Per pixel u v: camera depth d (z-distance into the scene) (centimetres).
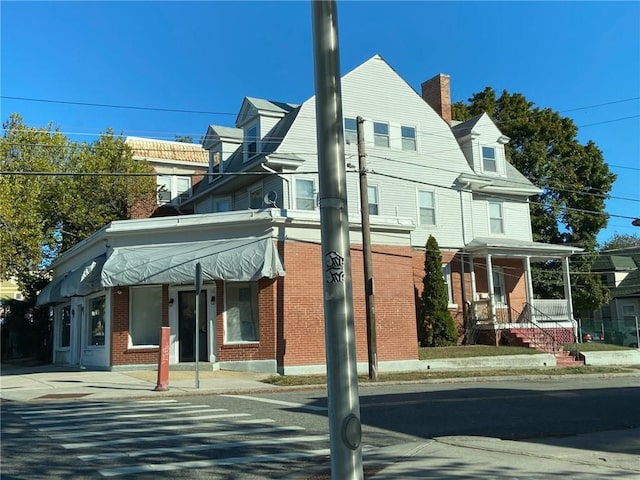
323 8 471
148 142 3591
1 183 2720
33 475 673
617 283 4416
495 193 2984
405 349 2058
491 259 2877
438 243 2728
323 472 700
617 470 661
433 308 2484
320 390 1569
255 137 2661
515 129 3894
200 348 1970
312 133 2536
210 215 1941
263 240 1878
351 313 443
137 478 665
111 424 1005
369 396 1402
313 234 1948
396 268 2089
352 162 2592
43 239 2895
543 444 824
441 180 2805
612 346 2714
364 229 1816
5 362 3019
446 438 869
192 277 1877
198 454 784
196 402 1308
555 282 3734
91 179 2827
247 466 725
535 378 1964
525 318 2700
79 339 2362
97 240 2119
